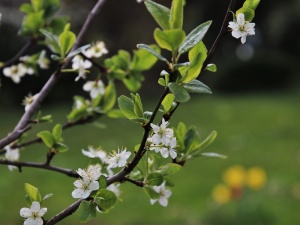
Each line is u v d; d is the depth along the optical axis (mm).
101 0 2014
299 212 7344
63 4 11711
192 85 1220
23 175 9258
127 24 16906
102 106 2113
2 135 12359
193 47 1282
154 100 16328
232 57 21781
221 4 19844
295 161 10195
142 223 7176
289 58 21922
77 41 1944
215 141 11805
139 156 1266
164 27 1380
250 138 11938
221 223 7109
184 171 9586
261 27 23156
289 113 14250
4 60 12875
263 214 7004
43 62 2199
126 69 2064
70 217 7047
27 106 1858
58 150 1683
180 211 7621
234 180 7164
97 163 1604
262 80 19875
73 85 15797
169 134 1229
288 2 22391
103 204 1242
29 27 2092
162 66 17000
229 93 19656
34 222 1247
